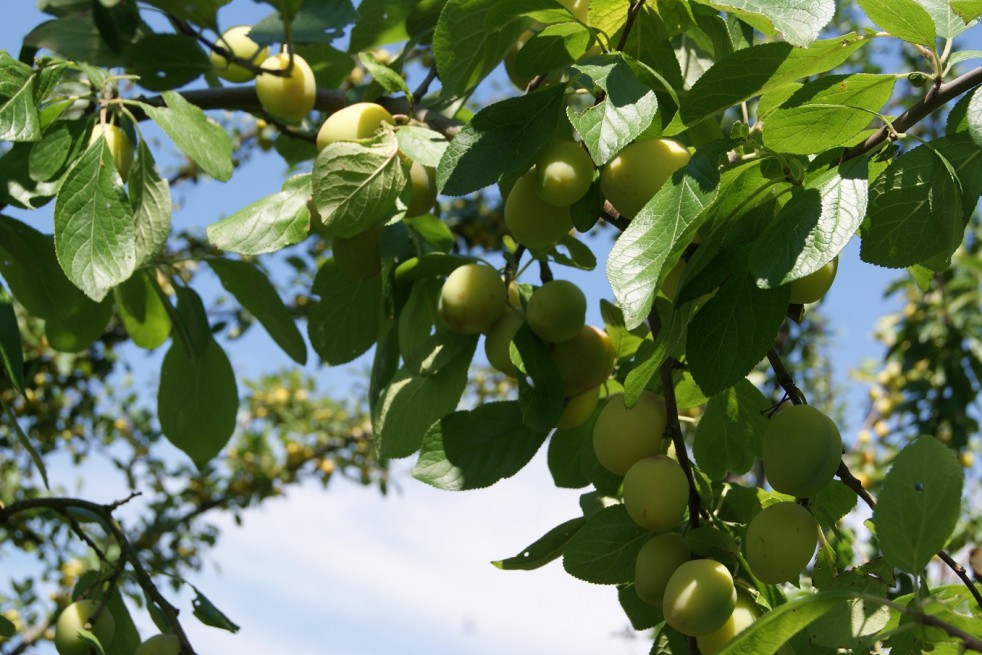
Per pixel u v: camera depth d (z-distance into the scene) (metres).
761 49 0.67
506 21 0.74
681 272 0.71
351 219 0.79
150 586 0.90
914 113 0.67
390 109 0.88
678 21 0.75
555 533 0.78
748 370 0.66
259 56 0.96
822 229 0.62
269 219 0.81
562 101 0.71
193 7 0.90
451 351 0.82
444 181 0.71
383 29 0.94
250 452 2.44
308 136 1.01
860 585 0.73
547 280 0.82
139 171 0.80
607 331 0.85
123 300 0.98
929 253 0.67
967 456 2.02
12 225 0.87
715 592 0.67
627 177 0.70
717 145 0.65
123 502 0.95
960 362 2.04
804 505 0.71
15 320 0.84
